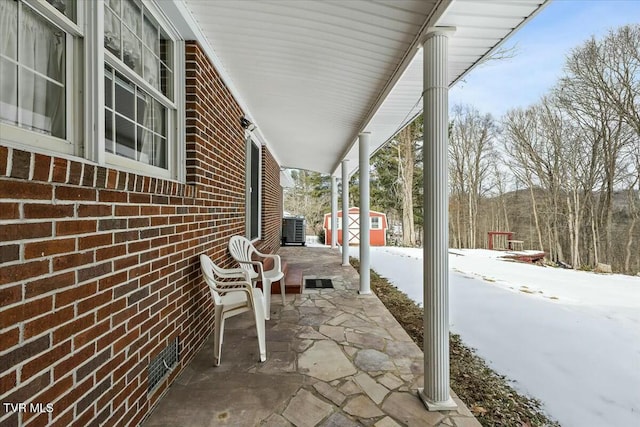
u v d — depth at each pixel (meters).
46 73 1.25
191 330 2.41
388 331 3.05
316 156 7.95
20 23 1.14
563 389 2.14
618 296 4.57
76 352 1.21
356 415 1.79
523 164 13.07
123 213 1.53
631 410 1.90
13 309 0.95
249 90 3.72
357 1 1.96
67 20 1.28
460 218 16.69
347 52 2.64
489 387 2.16
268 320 3.36
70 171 1.13
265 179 6.61
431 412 1.83
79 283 1.23
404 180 16.92
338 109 4.13
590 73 9.70
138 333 1.66
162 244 1.94
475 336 3.05
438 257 1.96
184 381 2.11
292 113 4.49
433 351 1.91
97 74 1.38
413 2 1.90
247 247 3.81
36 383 1.03
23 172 0.95
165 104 2.26
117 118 1.72
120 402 1.49
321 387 2.06
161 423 1.69
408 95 3.45
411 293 4.85
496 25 1.99
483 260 8.73
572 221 11.28
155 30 2.17
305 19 2.24
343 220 6.98
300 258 8.15
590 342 2.91
